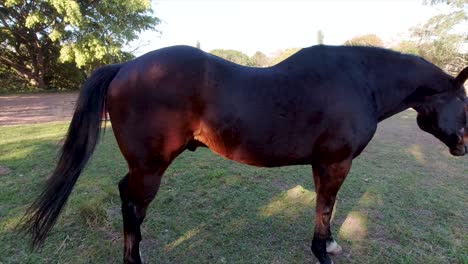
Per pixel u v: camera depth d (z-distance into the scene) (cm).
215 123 183
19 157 457
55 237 249
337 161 196
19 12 1477
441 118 217
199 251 238
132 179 193
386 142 610
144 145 184
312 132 188
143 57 190
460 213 298
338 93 189
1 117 918
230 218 286
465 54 1577
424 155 509
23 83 1791
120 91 183
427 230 268
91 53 1483
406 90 215
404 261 226
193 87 180
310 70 192
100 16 1510
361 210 303
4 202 308
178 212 297
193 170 408
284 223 277
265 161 195
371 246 244
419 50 1673
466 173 417
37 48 1686
